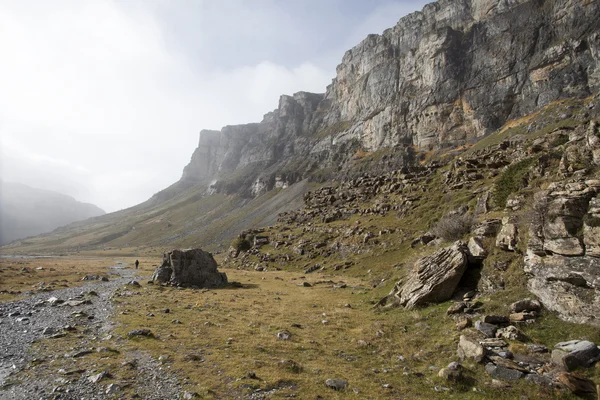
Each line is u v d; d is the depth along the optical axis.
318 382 14.48
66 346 18.69
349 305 31.86
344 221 97.00
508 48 187.25
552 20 175.88
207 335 21.39
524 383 12.59
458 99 197.50
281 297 39.06
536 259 19.27
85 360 16.50
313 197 140.00
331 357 17.98
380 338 20.66
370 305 31.19
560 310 16.50
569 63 160.38
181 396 13.01
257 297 38.62
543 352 14.05
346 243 77.56
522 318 17.09
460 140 190.62
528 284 19.39
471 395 12.68
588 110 123.81
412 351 17.92
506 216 25.50
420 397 13.06
